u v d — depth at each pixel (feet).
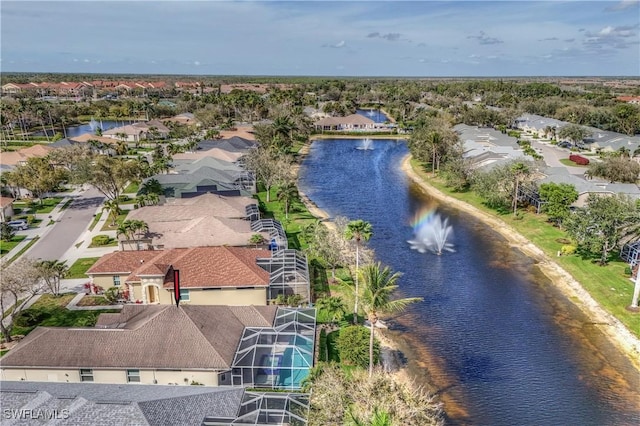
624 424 127.03
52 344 129.70
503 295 198.49
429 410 121.08
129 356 127.44
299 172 427.74
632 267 208.44
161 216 239.09
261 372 134.92
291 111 634.84
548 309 186.91
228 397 110.22
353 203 332.19
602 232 214.48
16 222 259.80
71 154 377.71
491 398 136.77
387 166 456.45
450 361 153.58
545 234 260.01
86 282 195.00
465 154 411.34
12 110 577.43
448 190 362.33
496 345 162.71
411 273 219.41
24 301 164.25
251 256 190.39
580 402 135.23
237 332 142.82
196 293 172.04
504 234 271.08
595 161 393.50
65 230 260.01
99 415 96.07
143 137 556.51
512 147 425.69
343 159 488.02
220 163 357.41
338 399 105.70
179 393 108.47
